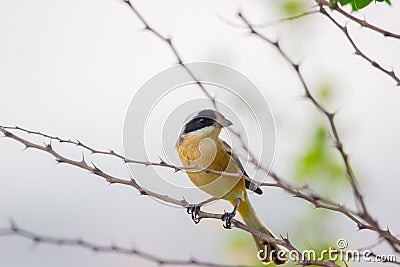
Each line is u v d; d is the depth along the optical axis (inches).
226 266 343.0
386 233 283.0
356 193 287.7
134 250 344.8
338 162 410.9
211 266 346.6
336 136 298.5
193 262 342.0
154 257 346.9
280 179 299.1
